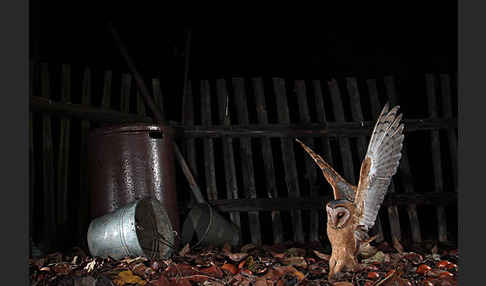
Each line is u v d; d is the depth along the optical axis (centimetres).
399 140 164
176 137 287
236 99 302
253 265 188
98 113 266
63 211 254
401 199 297
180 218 289
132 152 236
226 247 250
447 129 303
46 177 248
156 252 217
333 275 164
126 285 163
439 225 298
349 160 299
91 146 244
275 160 370
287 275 168
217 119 370
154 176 238
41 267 189
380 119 164
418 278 175
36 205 279
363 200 163
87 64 347
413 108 374
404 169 301
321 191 341
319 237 310
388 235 320
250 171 295
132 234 204
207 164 294
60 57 338
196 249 250
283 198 293
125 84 287
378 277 169
